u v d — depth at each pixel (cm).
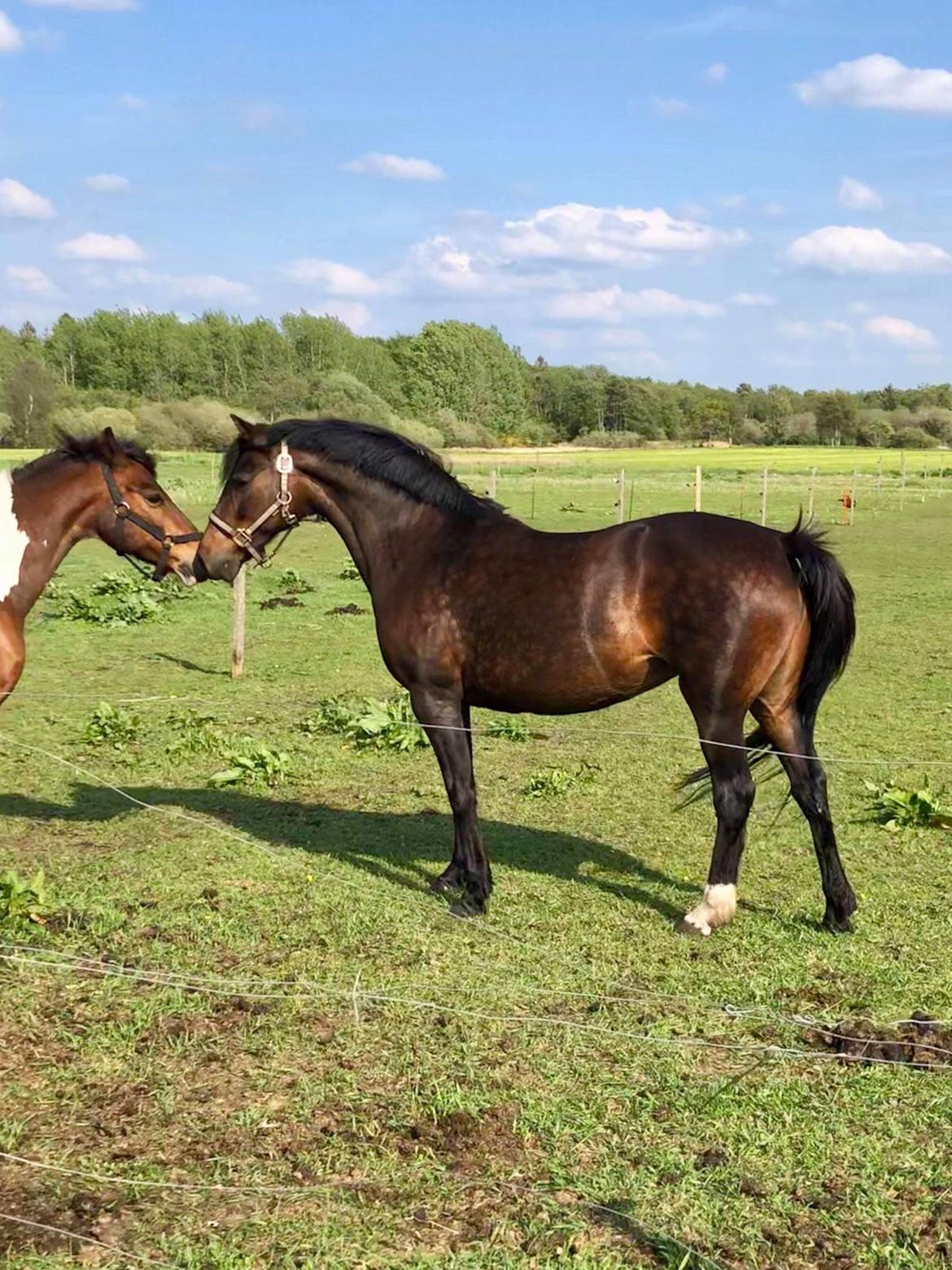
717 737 539
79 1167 356
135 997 479
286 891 613
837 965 524
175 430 5594
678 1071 426
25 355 7106
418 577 589
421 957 527
